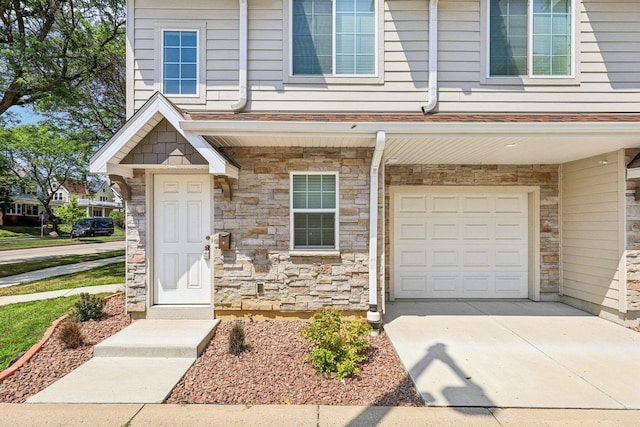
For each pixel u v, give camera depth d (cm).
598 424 310
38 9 912
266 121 488
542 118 563
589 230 638
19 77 884
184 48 631
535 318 606
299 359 435
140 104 622
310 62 635
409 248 738
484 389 367
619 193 575
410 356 446
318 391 363
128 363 427
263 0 629
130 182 574
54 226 3145
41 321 560
